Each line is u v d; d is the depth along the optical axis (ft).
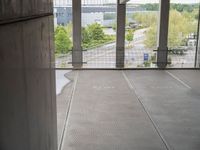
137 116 14.89
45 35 6.88
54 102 8.64
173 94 18.79
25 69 4.48
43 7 6.56
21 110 4.17
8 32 3.52
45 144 6.63
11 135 3.58
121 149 11.44
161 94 18.75
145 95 18.49
